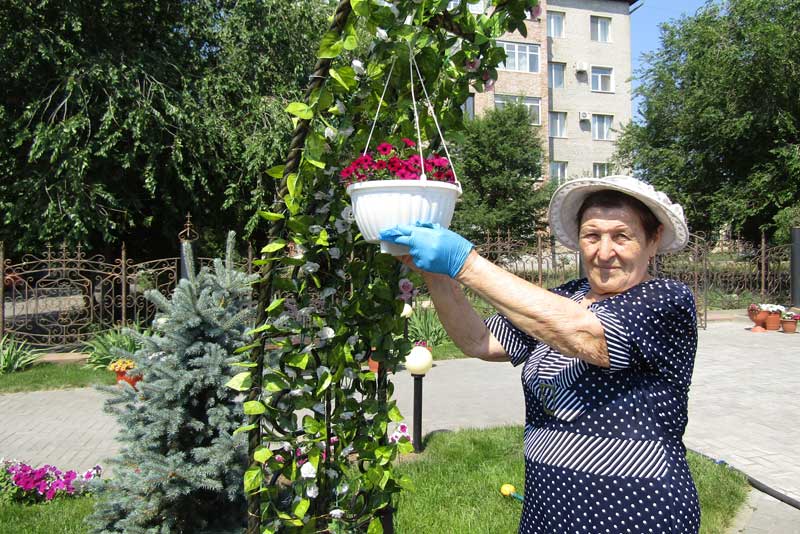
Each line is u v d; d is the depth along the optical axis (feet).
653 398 5.06
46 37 34.17
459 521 12.31
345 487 6.33
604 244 5.24
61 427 20.17
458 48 6.10
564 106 102.47
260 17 41.47
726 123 58.95
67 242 34.06
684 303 5.04
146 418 9.74
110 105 33.96
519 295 4.69
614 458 5.01
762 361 29.30
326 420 6.11
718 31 60.54
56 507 13.74
